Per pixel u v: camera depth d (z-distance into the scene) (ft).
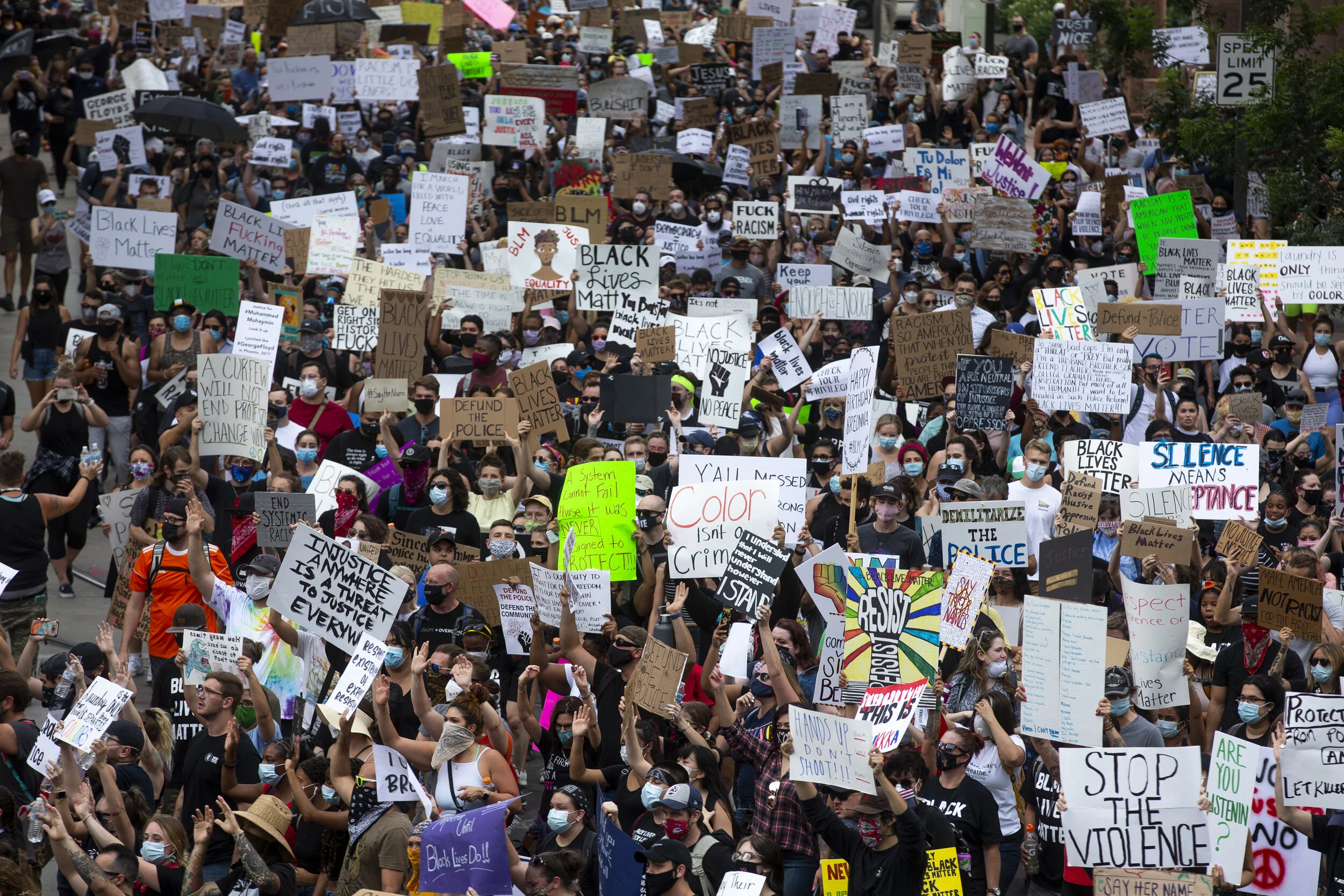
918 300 149.69
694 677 89.71
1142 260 165.17
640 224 188.03
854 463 111.34
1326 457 123.95
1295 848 69.92
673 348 132.87
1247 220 189.06
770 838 67.82
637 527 100.12
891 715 71.61
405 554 101.55
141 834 75.05
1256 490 110.83
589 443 109.19
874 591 84.48
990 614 88.33
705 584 100.48
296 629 91.04
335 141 203.92
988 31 306.55
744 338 133.49
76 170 234.58
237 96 253.44
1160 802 67.31
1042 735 76.13
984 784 79.20
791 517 105.40
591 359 140.67
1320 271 147.74
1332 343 144.97
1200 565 103.04
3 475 110.32
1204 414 131.44
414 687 78.23
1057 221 183.11
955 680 84.64
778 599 99.86
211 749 78.54
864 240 163.12
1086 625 75.36
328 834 75.51
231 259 149.28
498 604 95.09
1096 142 221.25
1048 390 124.47
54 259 188.75
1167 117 202.69
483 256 166.61
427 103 215.51
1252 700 79.20
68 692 81.20
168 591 98.94
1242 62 179.01
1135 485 112.06
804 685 86.84
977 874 73.31
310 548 85.51
